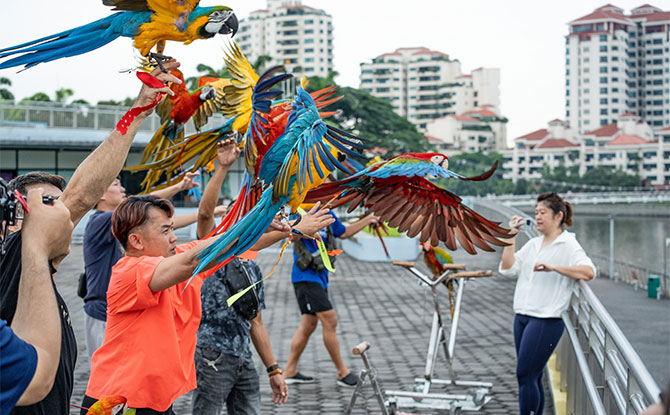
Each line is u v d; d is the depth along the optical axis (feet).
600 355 15.74
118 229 11.46
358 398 23.11
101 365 11.27
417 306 42.83
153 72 9.05
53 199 7.43
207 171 13.76
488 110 609.42
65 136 97.50
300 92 9.12
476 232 11.82
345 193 11.47
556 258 18.60
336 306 43.11
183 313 11.87
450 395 21.11
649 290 62.64
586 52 647.97
